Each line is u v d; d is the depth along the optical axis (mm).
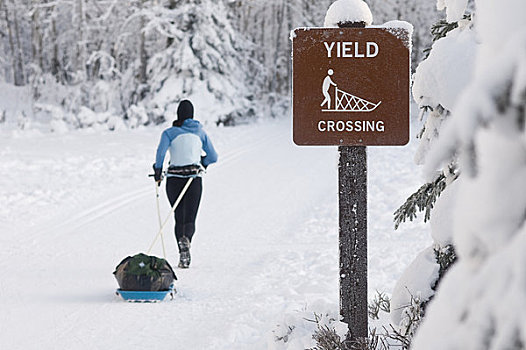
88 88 81625
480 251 2939
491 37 2986
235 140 55562
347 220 9867
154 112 70562
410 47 9539
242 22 101688
